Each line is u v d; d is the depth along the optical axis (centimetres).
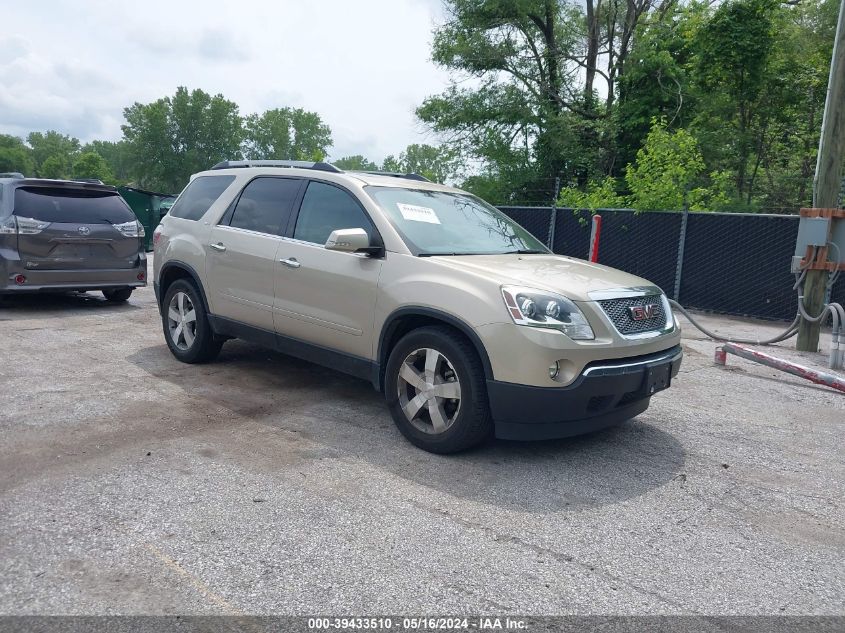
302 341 524
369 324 467
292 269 518
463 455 434
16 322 842
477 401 407
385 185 520
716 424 530
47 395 530
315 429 473
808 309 841
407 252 455
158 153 9962
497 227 549
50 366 623
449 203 547
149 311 975
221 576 282
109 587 271
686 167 1357
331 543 313
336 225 505
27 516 329
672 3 2356
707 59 2123
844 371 731
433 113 2623
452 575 289
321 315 500
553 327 390
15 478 373
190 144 10125
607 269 493
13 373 595
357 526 331
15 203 888
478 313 402
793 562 315
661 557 314
